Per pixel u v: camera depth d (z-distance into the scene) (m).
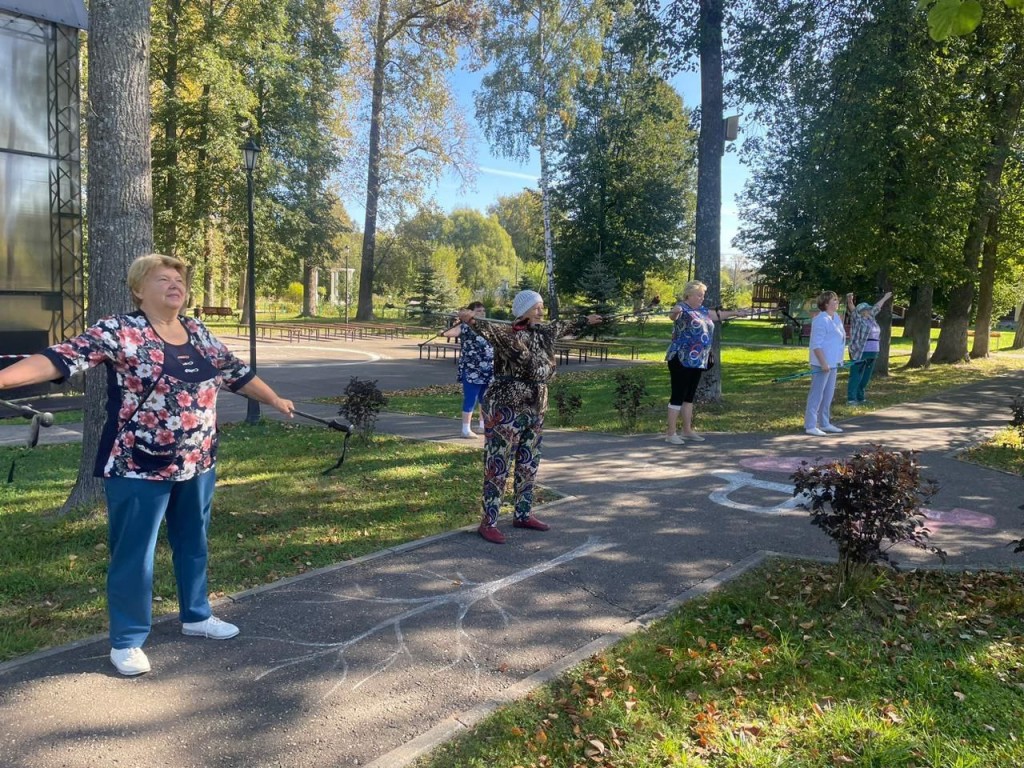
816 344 9.83
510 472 7.54
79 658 3.61
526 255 60.53
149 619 3.54
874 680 3.48
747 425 10.63
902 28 15.30
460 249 86.94
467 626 4.02
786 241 20.98
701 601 4.34
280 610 4.20
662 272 46.25
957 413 12.05
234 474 7.53
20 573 4.71
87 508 5.98
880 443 9.27
